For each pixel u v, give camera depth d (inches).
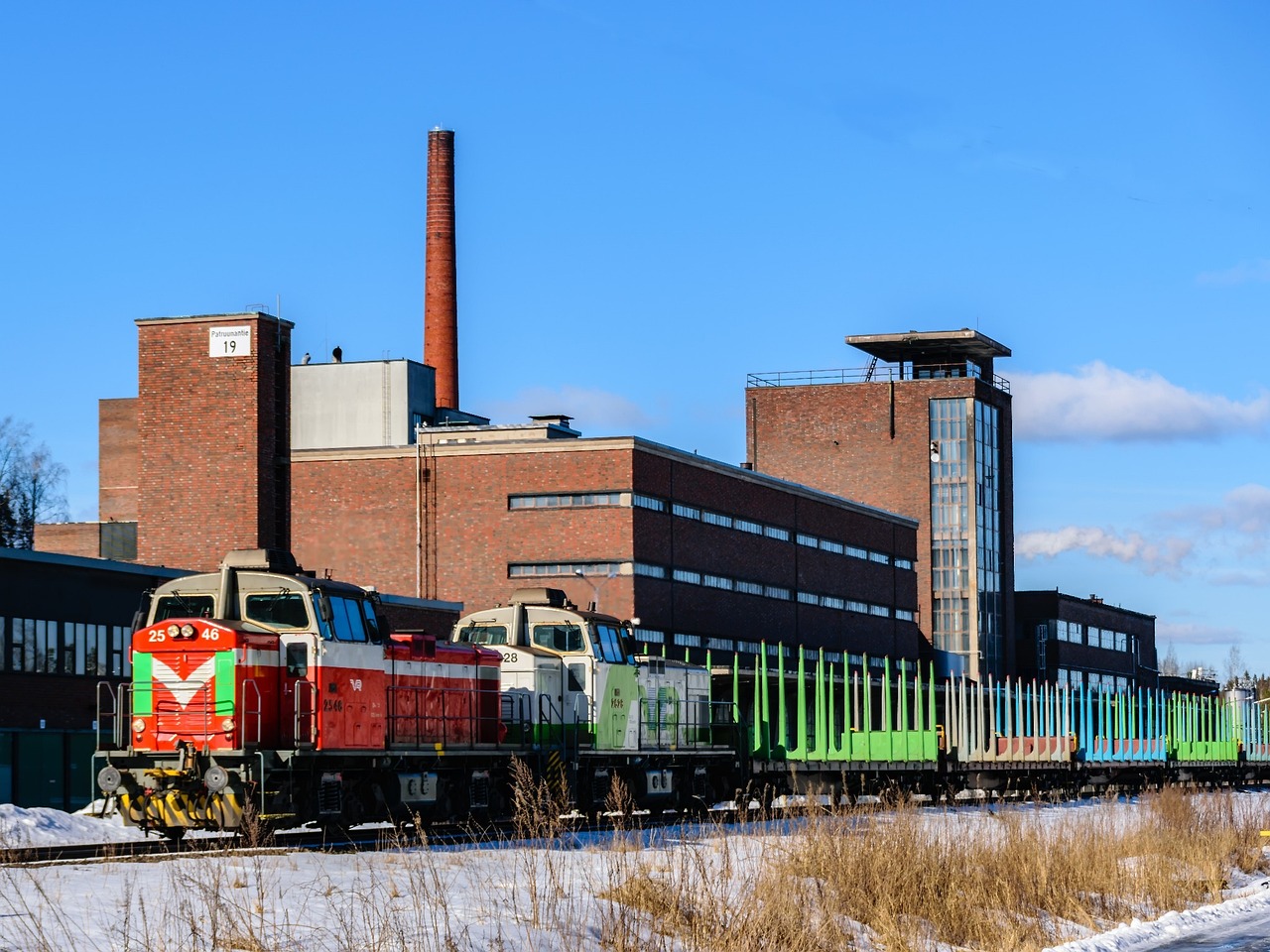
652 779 1598.2
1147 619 6136.8
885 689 2290.8
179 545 2522.1
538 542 2751.0
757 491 3198.8
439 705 1310.3
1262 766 3577.8
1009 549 4869.6
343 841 1125.1
